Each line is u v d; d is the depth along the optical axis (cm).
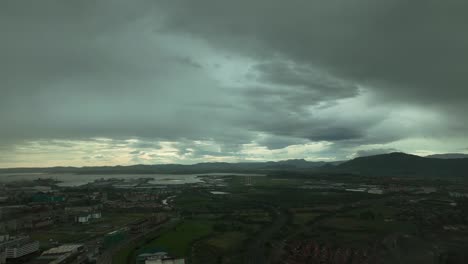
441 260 19350
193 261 18888
